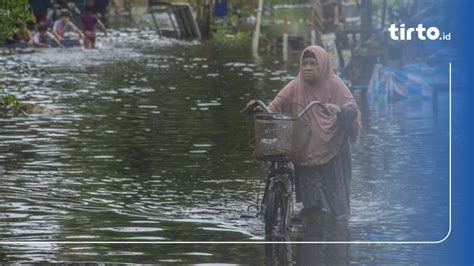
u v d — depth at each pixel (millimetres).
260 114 14695
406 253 13406
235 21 70000
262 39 56094
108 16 78812
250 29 64000
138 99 29875
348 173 15945
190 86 33844
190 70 39844
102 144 21703
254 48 51062
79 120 25234
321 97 15852
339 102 15867
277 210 14750
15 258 12820
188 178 18297
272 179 14898
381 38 33094
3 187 17203
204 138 22672
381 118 26453
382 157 20672
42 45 50812
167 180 18094
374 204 16531
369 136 23391
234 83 35031
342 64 34781
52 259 12797
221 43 56875
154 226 14797
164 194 16969
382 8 37844
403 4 39531
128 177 18266
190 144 21875
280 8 73312
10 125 24203
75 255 13031
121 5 80875
